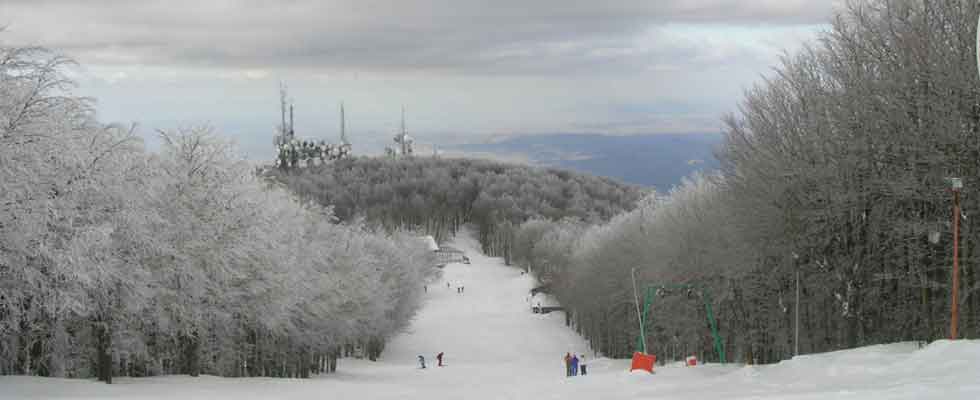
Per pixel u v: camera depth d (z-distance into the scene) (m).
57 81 29.58
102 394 29.03
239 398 31.02
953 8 36.66
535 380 49.12
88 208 32.62
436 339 121.62
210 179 42.38
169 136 42.44
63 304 29.33
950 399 15.11
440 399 32.25
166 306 39.78
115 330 36.09
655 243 67.31
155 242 36.28
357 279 68.88
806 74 46.00
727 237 50.00
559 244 159.12
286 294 47.34
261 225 44.94
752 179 45.56
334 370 76.06
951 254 36.06
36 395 27.34
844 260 42.06
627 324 83.19
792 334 47.78
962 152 34.91
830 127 41.47
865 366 24.41
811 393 19.25
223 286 43.12
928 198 35.84
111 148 32.94
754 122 47.50
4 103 28.34
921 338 38.09
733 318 56.62
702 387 26.53
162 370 49.78
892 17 40.00
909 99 37.03
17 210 28.23
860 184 40.28
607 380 34.88
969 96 34.81
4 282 29.55
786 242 43.97
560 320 141.12
